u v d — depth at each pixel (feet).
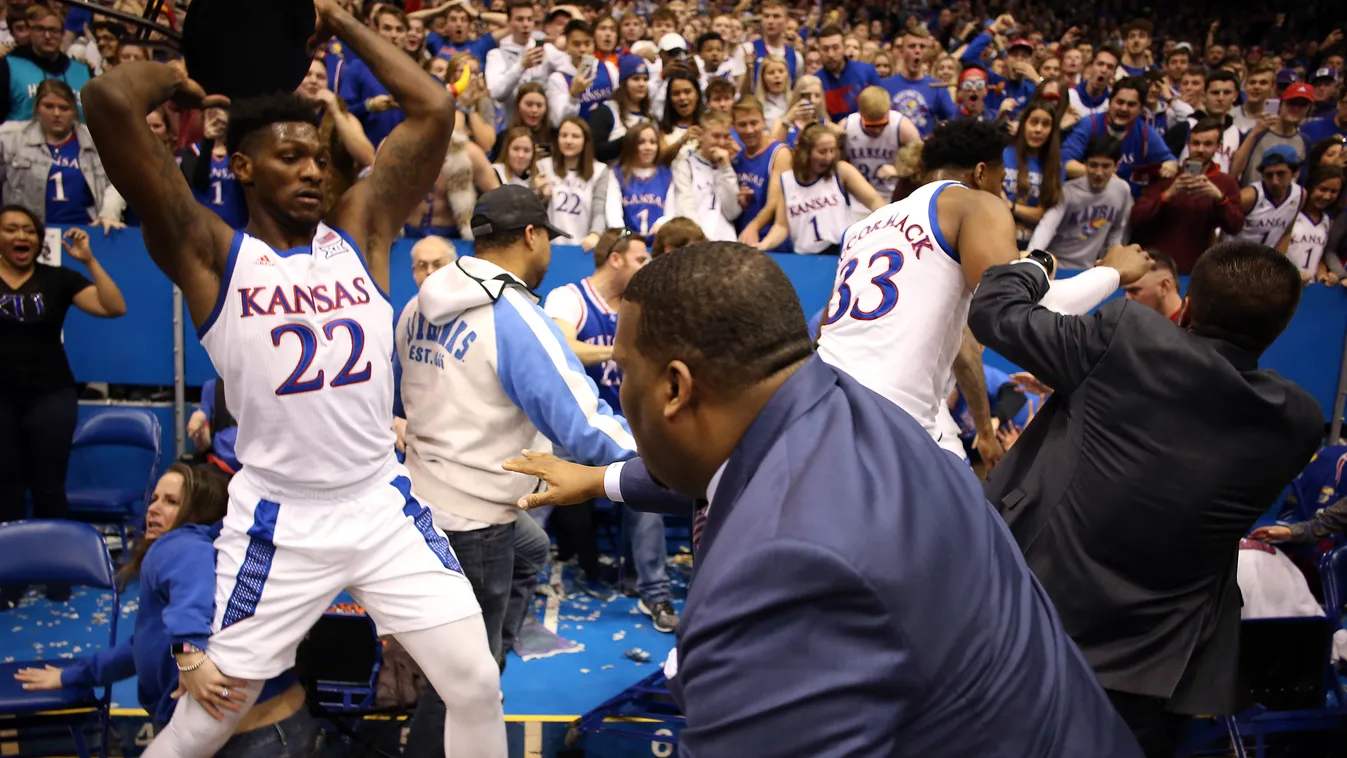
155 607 7.37
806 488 2.88
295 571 6.51
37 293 13.05
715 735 2.76
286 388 6.30
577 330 12.87
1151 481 5.85
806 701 2.66
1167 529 5.88
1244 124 25.22
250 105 6.31
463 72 16.30
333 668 9.16
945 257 7.32
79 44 20.20
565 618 13.02
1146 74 25.18
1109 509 5.97
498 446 7.86
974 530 3.16
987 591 3.04
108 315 13.74
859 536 2.75
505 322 7.59
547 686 11.10
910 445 3.21
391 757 9.11
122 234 14.78
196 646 6.45
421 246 12.55
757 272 3.10
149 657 7.39
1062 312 6.57
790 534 2.75
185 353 15.15
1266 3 46.85
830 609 2.71
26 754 9.47
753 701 2.71
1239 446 5.74
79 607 12.92
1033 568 6.28
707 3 34.12
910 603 2.74
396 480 6.97
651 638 12.51
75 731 8.79
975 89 20.80
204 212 6.24
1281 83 34.96
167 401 15.38
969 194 7.27
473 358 7.64
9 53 17.06
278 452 6.40
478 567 7.97
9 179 15.39
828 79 21.90
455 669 6.93
